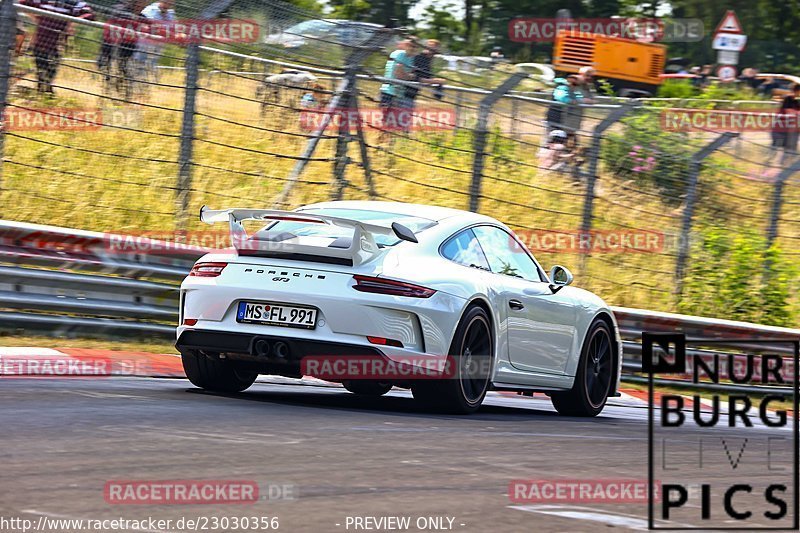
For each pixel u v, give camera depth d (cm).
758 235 5369
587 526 1298
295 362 2280
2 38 3353
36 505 1246
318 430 1942
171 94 3784
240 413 2106
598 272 4931
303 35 3822
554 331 2755
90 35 3572
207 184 4209
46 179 3947
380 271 2291
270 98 3922
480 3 12156
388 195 4584
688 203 4997
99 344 3259
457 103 4169
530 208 4538
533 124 4322
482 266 2556
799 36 15775
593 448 2017
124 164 4138
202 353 2452
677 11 14775
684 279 5016
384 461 1661
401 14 10981
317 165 4562
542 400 3481
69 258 3275
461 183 4788
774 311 5144
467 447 1883
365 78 3984
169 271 3494
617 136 5003
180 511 1255
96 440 1691
